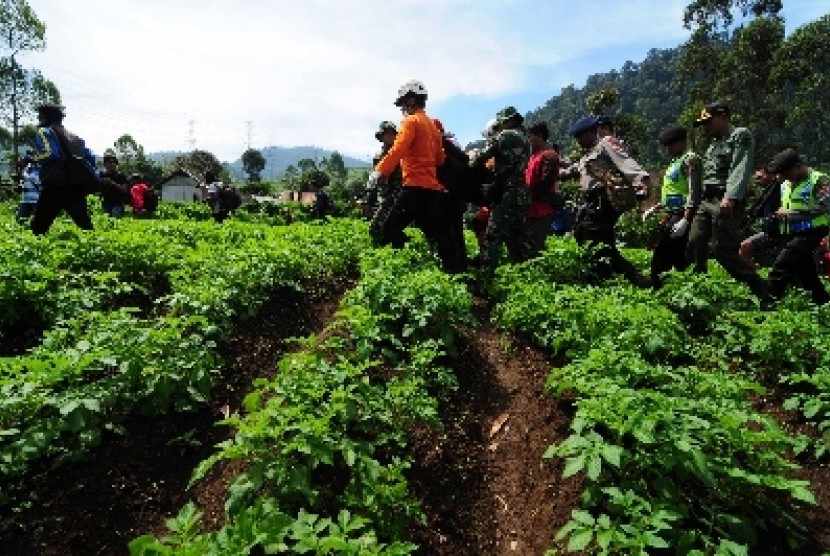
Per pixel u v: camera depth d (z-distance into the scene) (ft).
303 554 10.37
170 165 255.29
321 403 13.50
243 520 9.77
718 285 22.86
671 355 17.99
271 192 227.81
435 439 14.82
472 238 38.04
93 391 13.96
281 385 13.78
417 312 18.54
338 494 12.29
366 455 12.73
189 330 18.40
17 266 19.10
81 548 11.73
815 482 13.74
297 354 15.93
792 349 17.34
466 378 17.99
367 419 13.98
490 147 25.29
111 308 21.36
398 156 24.70
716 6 112.57
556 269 24.85
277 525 9.86
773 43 107.04
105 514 12.38
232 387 17.02
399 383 15.49
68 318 18.80
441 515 12.76
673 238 24.79
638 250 41.01
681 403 12.34
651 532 9.95
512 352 19.67
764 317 19.33
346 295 21.22
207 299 19.12
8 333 18.34
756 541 11.39
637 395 12.40
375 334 17.42
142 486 13.12
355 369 14.29
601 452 11.26
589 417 12.39
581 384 13.52
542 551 11.94
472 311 23.26
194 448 14.34
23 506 12.07
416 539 11.91
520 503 13.38
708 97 117.08
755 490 12.52
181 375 15.08
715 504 11.94
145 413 14.61
